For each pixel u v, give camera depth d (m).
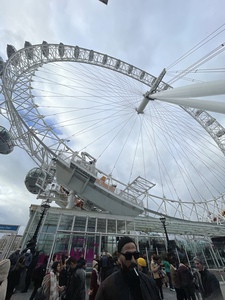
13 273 7.54
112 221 19.28
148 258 16.73
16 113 24.22
